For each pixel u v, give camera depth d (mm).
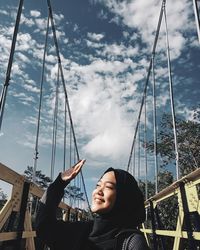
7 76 3693
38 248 3600
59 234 1292
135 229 1128
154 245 4484
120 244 1078
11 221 2617
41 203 1375
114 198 1189
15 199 2574
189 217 2752
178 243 2979
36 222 1343
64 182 1414
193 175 2482
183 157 13875
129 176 1232
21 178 2650
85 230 1260
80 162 1443
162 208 8484
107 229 1180
